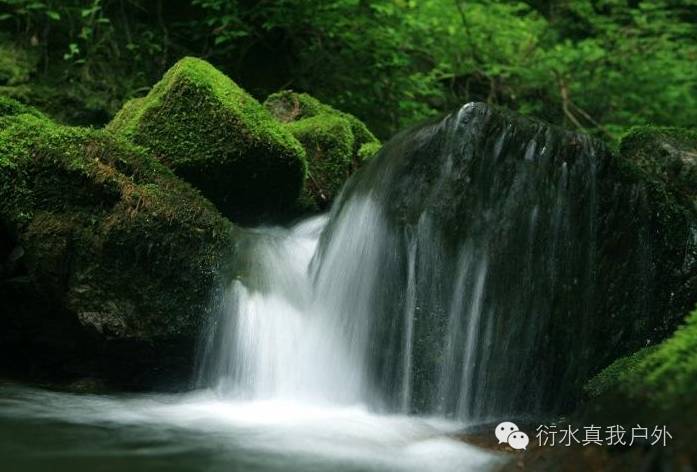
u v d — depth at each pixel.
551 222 3.92
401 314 4.02
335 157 5.88
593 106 10.34
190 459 2.90
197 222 4.13
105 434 3.23
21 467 2.71
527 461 2.82
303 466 2.88
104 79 7.47
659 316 4.09
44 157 4.05
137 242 3.98
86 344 4.14
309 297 4.38
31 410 3.60
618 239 4.00
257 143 4.71
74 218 4.00
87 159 4.09
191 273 4.05
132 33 7.94
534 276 3.93
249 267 4.26
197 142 4.73
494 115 3.99
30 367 4.40
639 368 2.79
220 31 7.88
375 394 4.02
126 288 3.99
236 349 4.11
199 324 4.05
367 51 8.38
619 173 3.99
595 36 11.79
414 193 4.09
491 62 10.11
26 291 4.08
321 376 4.14
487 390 3.96
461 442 3.39
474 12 9.92
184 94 4.80
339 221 4.44
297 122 6.16
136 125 4.82
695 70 10.26
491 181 3.95
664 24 10.70
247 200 4.93
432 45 9.68
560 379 4.01
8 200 4.03
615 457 2.39
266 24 7.70
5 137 4.14
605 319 4.02
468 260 3.95
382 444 3.31
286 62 8.42
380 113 8.62
